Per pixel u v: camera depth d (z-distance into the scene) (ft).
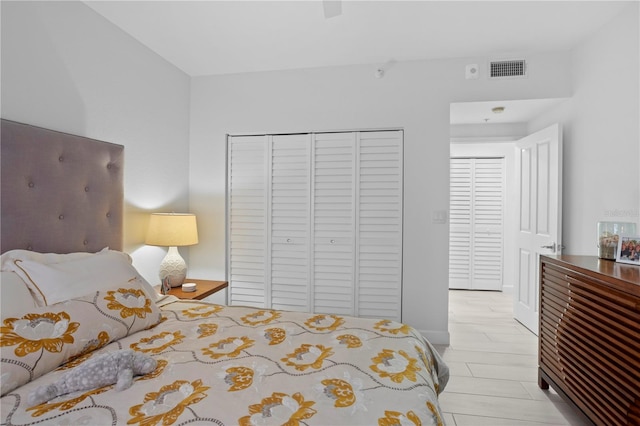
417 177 9.98
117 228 7.55
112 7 7.21
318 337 5.22
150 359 4.09
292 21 7.85
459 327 11.34
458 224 16.66
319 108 10.43
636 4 6.93
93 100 7.32
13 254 5.27
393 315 10.19
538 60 9.50
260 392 3.61
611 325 5.24
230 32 8.32
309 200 10.59
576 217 9.17
